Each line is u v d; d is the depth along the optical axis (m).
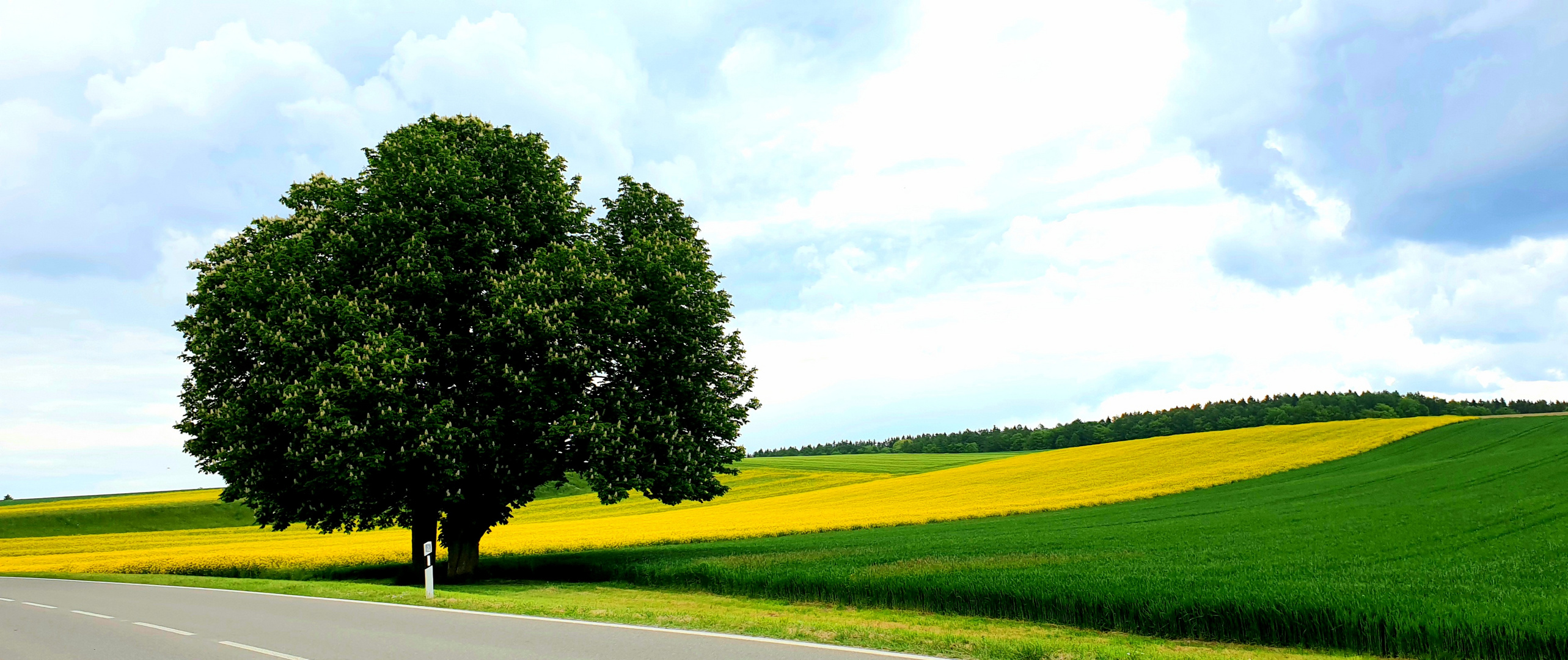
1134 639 12.80
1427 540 20.31
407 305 22.52
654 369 25.73
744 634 11.02
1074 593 14.10
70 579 27.38
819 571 18.98
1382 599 11.90
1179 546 21.67
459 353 22.89
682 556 26.00
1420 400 153.25
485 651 9.88
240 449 22.00
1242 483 47.12
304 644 10.84
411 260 22.20
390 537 47.31
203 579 23.44
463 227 23.47
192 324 24.41
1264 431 73.81
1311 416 139.25
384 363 20.48
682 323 26.16
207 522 82.12
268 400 21.80
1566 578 14.21
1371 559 17.62
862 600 17.05
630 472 23.44
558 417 23.33
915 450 184.25
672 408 25.73
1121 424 158.00
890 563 20.45
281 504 24.08
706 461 25.55
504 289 22.53
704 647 9.88
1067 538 25.52
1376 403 142.62
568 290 23.34
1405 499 31.47
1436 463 45.91
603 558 26.59
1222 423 147.25
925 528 35.22
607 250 27.02
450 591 20.45
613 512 66.31
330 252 22.94
